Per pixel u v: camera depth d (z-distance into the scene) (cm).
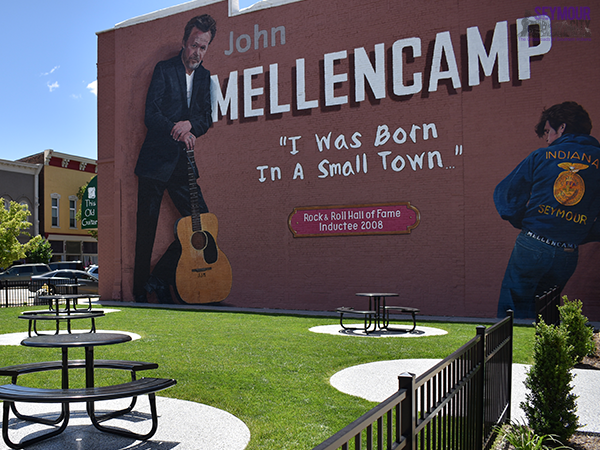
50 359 801
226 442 440
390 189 1620
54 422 485
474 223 1512
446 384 347
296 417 508
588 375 720
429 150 1576
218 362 768
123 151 2055
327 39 1741
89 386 490
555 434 444
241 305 1805
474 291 1500
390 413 219
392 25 1645
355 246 1655
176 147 1962
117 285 2030
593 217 1394
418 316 1522
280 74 1806
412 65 1614
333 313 1585
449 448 325
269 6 1839
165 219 1959
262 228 1795
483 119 1519
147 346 915
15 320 1405
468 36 1549
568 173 1421
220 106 1898
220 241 1859
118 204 2048
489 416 448
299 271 1728
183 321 1332
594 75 1417
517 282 1456
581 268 1398
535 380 468
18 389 405
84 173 4384
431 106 1581
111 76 2130
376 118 1652
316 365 750
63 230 4166
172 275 1928
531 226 1451
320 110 1733
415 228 1578
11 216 2795
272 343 943
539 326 483
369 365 755
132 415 518
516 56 1494
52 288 2045
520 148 1477
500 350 506
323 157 1720
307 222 1728
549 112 1452
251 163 1830
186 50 1977
